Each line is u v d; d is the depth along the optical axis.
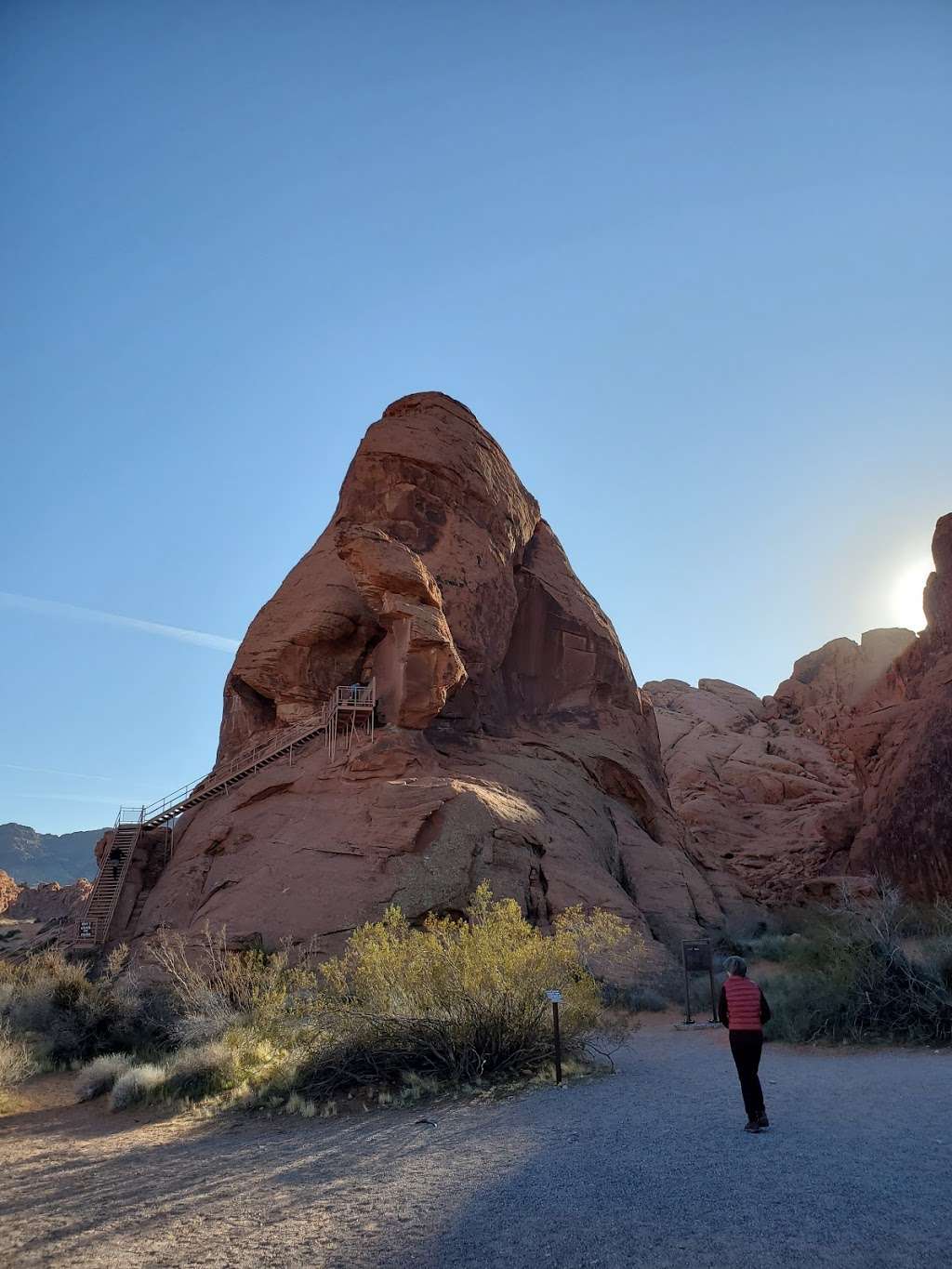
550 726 39.00
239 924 23.97
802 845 54.47
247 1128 10.19
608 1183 6.37
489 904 22.70
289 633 36.03
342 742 31.16
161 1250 5.88
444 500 38.50
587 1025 12.48
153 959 22.88
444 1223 5.86
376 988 12.56
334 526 40.38
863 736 48.38
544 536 45.91
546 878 26.97
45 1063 15.72
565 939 13.77
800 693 78.25
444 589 36.25
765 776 65.31
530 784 33.03
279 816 28.59
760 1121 7.52
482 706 35.88
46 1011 17.53
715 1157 6.77
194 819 31.52
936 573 48.19
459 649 35.66
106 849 31.22
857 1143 6.87
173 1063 14.08
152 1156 9.09
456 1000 11.99
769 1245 4.87
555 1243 5.25
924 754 39.47
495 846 25.89
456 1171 7.18
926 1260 4.52
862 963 13.65
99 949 27.94
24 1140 10.68
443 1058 11.59
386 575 31.34
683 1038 15.23
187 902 27.95
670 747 73.38
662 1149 7.19
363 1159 7.97
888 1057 11.29
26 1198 7.69
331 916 23.69
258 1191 7.22
